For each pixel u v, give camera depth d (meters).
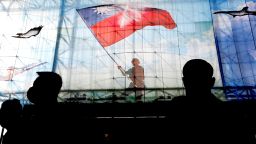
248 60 9.24
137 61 9.66
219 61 9.34
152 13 10.26
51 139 1.25
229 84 9.03
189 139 1.09
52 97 1.35
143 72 9.42
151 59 9.66
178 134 1.11
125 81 9.43
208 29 9.77
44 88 1.34
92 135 1.41
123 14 10.38
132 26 10.17
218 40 9.61
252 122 1.16
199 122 1.10
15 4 10.95
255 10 9.70
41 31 10.48
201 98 1.16
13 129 1.33
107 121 2.06
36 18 10.70
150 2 10.40
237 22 9.71
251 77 9.05
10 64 10.20
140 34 10.03
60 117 1.30
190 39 9.76
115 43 10.03
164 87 9.23
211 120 1.10
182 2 10.23
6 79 9.98
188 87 1.19
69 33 10.33
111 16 10.41
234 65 9.25
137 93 8.95
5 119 1.40
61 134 1.26
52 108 1.33
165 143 1.16
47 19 10.62
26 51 10.32
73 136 1.29
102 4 10.59
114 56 9.86
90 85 9.59
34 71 10.00
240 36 9.55
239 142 1.07
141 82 9.27
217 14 9.90
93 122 1.97
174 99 1.21
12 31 10.62
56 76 1.39
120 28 10.20
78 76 9.75
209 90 1.19
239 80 9.06
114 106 3.36
